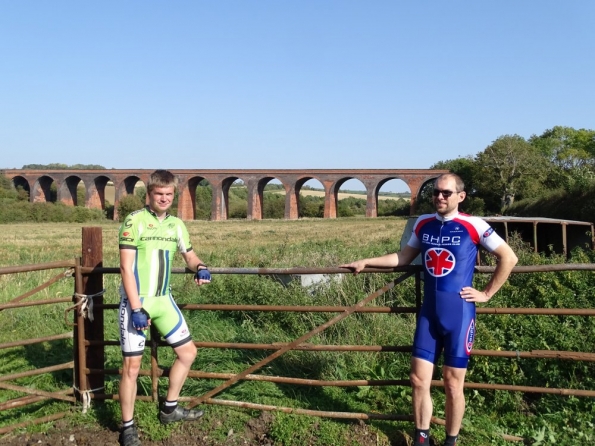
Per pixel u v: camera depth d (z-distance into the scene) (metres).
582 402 4.91
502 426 4.70
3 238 39.34
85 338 4.95
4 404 4.63
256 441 4.46
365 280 9.31
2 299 9.37
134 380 4.30
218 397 5.09
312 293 8.80
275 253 16.42
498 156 59.84
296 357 5.84
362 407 4.95
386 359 6.06
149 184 4.19
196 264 4.46
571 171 40.53
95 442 4.41
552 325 6.65
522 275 9.28
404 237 12.12
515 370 5.35
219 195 75.44
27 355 6.86
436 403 4.92
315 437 4.39
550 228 17.09
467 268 3.91
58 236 42.12
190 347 4.43
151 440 4.45
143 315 4.05
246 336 7.20
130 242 4.11
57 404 5.04
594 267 4.14
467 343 3.90
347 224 55.41
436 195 3.93
